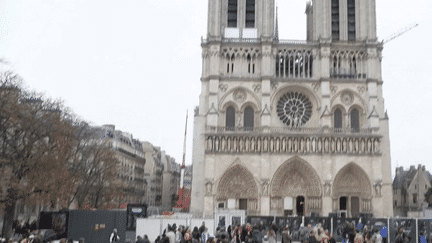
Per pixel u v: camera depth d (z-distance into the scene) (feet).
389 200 354.13
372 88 365.20
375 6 381.40
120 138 447.01
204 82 369.50
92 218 160.15
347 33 379.55
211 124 355.97
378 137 352.69
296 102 372.38
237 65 372.58
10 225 210.18
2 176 209.97
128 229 161.99
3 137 211.61
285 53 375.04
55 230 157.48
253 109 368.07
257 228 168.66
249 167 348.59
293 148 350.84
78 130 286.25
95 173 299.79
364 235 159.84
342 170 351.67
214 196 343.87
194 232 134.62
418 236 182.19
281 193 354.13
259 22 378.12
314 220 210.79
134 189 474.08
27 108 217.56
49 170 213.66
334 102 367.25
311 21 431.84
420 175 449.89
